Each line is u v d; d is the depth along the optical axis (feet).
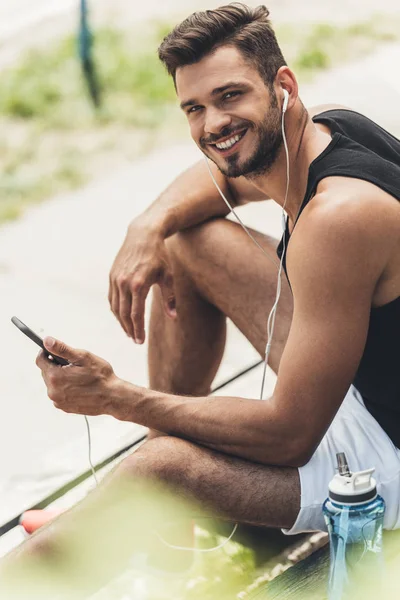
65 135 24.76
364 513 7.52
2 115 26.30
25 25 31.48
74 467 11.87
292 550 9.80
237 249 10.14
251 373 13.20
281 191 8.77
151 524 8.41
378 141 8.94
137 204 20.63
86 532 8.34
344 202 7.68
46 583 8.50
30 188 22.08
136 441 11.87
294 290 8.02
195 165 10.92
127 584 9.25
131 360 14.92
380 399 8.55
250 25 8.38
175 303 10.64
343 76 25.30
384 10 30.73
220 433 8.38
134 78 27.27
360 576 7.58
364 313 7.89
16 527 10.72
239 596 9.18
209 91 8.34
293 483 8.37
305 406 8.07
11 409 13.82
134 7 32.19
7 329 16.14
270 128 8.41
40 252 18.95
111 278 10.60
